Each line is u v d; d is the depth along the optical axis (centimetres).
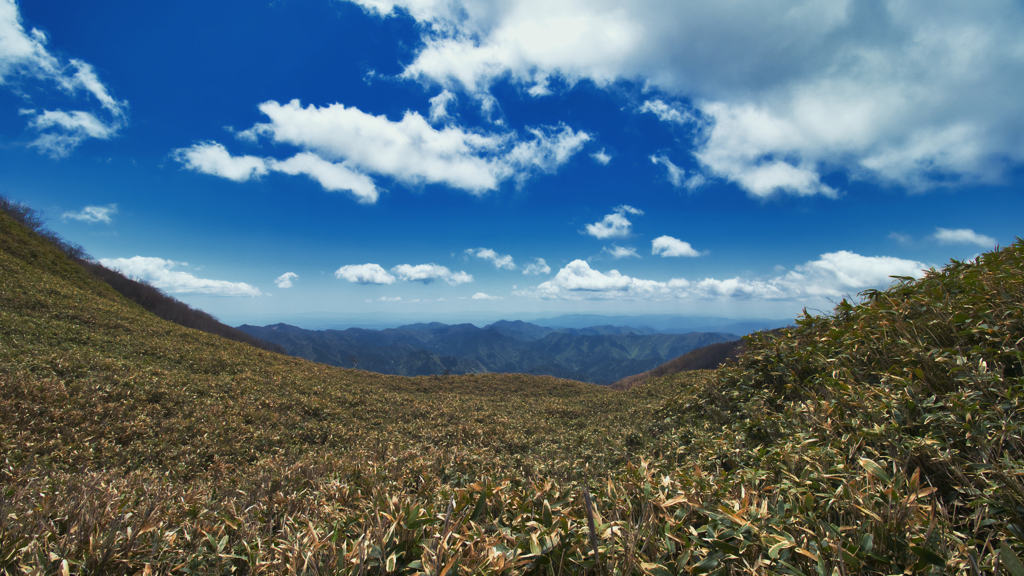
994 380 260
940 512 186
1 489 286
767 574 157
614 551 171
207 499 364
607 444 691
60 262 3142
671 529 187
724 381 575
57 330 1512
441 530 191
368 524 217
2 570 183
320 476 429
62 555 190
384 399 1730
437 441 1053
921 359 322
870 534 163
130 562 197
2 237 2830
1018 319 304
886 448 253
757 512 183
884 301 451
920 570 149
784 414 384
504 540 192
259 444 959
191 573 206
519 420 1370
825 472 233
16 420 730
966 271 420
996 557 152
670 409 691
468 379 2872
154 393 1098
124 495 303
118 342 1636
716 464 360
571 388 2702
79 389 963
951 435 239
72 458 646
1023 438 211
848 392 320
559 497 233
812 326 525
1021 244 440
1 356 1074
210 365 1722
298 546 192
